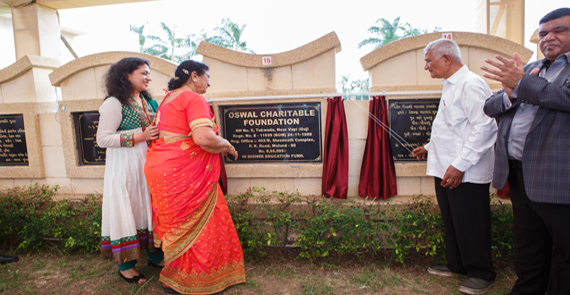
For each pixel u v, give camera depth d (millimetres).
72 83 3660
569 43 1936
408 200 3107
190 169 2408
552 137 1907
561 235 1932
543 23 1999
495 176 2244
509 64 1915
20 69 3678
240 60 3309
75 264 3111
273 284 2672
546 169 1923
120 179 2619
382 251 3109
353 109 3264
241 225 3023
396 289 2549
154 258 2961
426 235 2863
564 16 1916
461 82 2373
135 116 2686
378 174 3152
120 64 2629
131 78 2652
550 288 2045
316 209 3082
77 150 3691
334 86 3289
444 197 2588
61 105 3639
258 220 3230
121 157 2637
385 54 3148
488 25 4305
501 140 2199
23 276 2898
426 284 2602
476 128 2287
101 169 3648
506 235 2768
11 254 3338
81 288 2697
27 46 4961
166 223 2459
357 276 2740
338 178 3193
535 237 2139
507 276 2627
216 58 3354
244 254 3066
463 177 2373
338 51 3605
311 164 3320
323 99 3234
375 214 2908
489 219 2436
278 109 3316
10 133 3797
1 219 3412
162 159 2408
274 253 3158
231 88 3406
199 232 2463
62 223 3287
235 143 3416
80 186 3746
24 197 3527
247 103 3336
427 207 2990
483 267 2430
